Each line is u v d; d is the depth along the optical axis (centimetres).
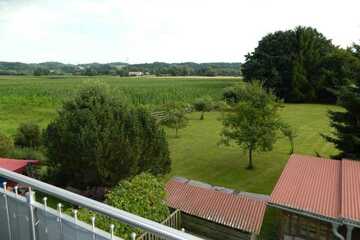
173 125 2622
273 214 1145
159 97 4906
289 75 4762
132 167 1291
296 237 952
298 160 1201
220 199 1059
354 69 1515
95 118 1303
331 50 4606
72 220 204
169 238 139
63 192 191
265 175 1619
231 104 1828
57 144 1307
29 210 231
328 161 1186
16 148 1845
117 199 880
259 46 5281
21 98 4566
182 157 1973
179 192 1118
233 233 970
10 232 259
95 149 1219
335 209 829
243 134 1675
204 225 1016
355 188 923
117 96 1480
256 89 1706
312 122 3147
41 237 230
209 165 1800
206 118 3500
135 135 1334
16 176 227
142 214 852
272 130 1703
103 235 187
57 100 4341
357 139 1410
